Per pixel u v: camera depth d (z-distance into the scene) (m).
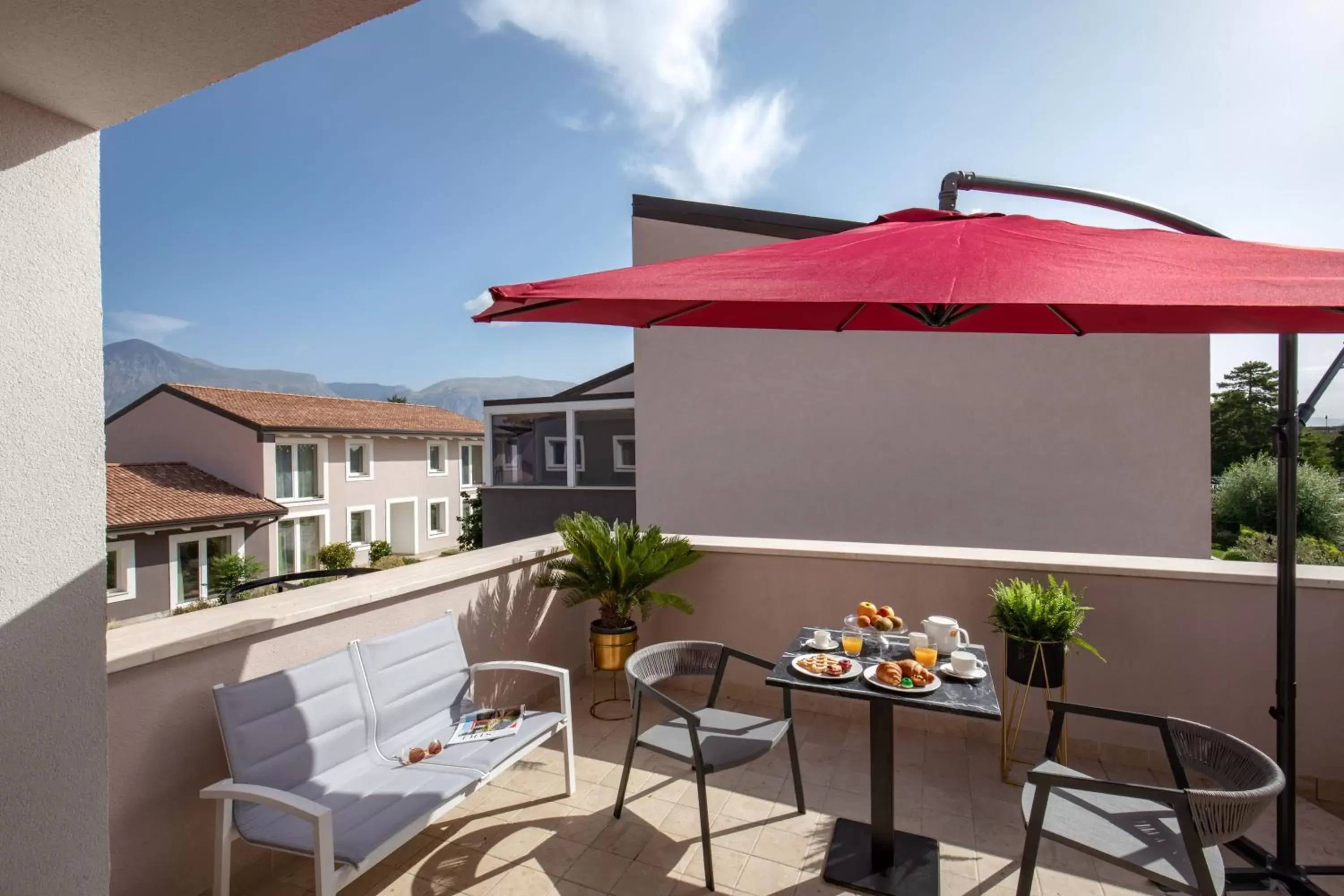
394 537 29.09
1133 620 3.82
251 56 1.28
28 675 1.40
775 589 4.64
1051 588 3.60
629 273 1.97
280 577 4.69
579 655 5.23
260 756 2.52
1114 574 3.83
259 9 1.13
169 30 1.17
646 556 4.49
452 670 3.44
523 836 3.11
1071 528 6.95
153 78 1.33
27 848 1.40
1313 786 3.49
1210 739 2.44
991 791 3.54
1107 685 3.87
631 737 3.19
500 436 16.89
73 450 1.49
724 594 4.79
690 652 3.52
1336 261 1.57
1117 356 6.84
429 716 3.25
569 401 15.67
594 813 3.30
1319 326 2.35
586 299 1.74
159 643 2.45
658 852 2.99
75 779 1.49
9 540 1.38
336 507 25.84
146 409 24.83
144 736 2.44
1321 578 3.45
